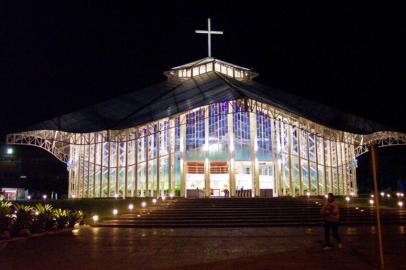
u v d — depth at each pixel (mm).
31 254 13312
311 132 36844
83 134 33406
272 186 40125
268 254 12891
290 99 42031
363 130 34000
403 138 35062
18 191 59750
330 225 13922
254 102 34625
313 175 38344
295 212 27016
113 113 35719
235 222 24828
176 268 10773
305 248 14117
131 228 23609
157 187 35969
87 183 35750
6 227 18094
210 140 39938
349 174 37812
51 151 36938
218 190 40469
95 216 25828
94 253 13445
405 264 10867
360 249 13703
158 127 37250
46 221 20906
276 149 39812
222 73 47844
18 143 34000
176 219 25531
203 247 14766
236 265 11070
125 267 10953
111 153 35719
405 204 30906
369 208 28875
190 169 40344
